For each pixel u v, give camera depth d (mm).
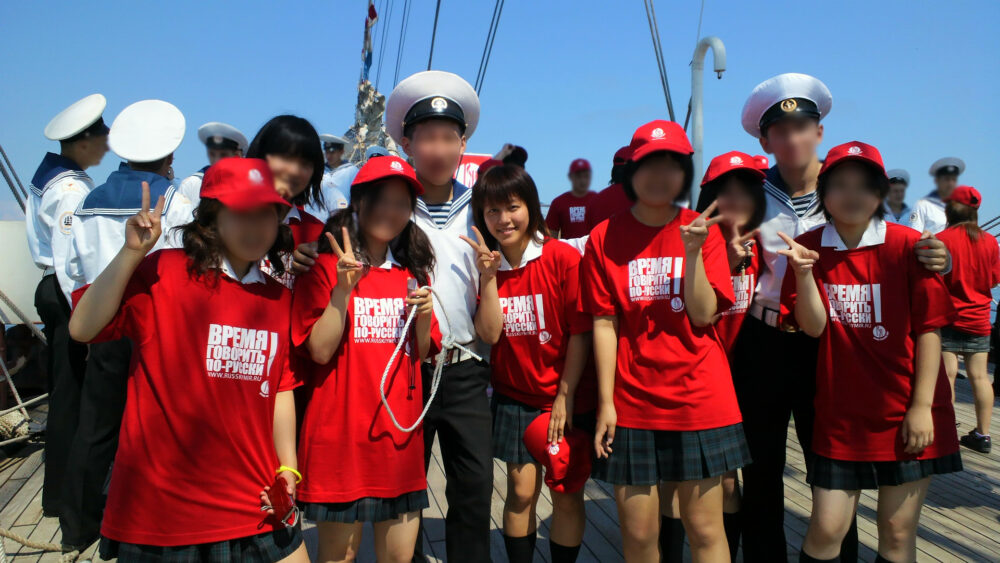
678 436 2279
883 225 2361
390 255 2311
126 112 3199
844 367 2355
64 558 3025
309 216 2703
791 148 2689
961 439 5262
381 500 2143
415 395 2258
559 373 2621
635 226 2412
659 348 2307
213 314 1881
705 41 3514
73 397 3506
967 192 4945
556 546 2670
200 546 1858
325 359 2088
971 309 5004
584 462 2508
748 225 2592
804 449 2811
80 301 1789
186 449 1828
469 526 2422
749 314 2814
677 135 2299
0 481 4121
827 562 2379
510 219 2500
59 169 3504
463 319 2520
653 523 2354
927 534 3518
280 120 2279
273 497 1938
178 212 3057
